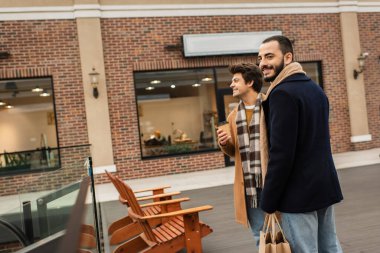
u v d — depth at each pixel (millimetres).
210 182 9281
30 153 4633
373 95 12719
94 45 10312
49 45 10133
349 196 6840
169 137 11094
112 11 10562
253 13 11547
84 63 10266
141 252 3850
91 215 3734
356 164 10195
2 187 4352
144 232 4078
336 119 12391
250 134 3201
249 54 11438
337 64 12406
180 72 11188
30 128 10211
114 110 10555
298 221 2340
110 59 10555
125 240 4977
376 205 6078
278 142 2248
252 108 3320
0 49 9859
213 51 11039
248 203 3262
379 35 12742
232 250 4496
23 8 9953
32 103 10211
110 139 10406
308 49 12086
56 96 10172
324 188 2338
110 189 9469
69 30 10250
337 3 12336
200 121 11320
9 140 10133
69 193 3670
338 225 5180
